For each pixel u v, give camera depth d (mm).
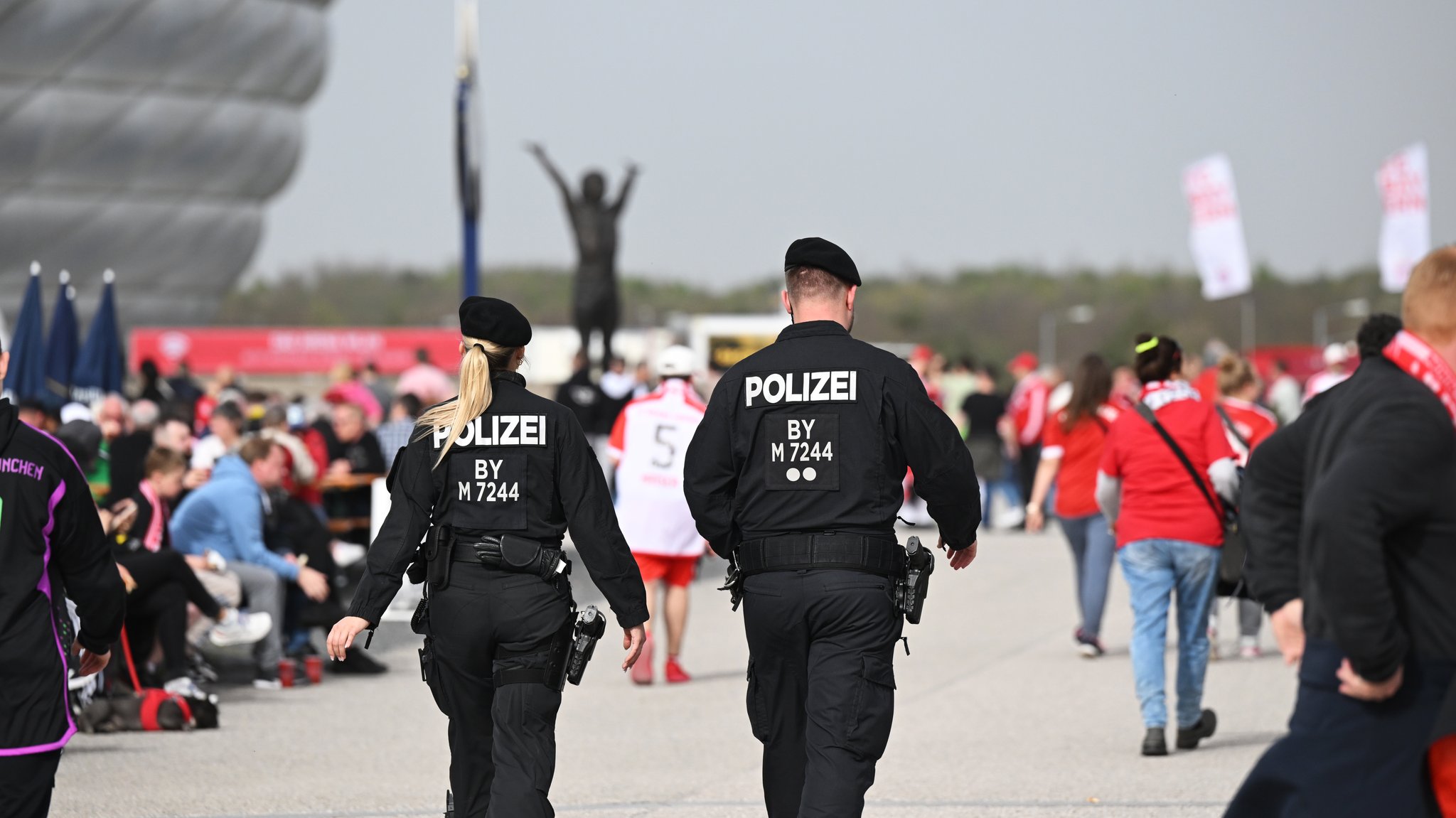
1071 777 15125
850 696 9805
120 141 70688
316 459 28734
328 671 23109
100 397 30312
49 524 9055
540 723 10477
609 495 10797
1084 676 21969
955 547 10547
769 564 10062
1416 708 7461
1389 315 10367
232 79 73875
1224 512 16094
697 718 19156
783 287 10641
